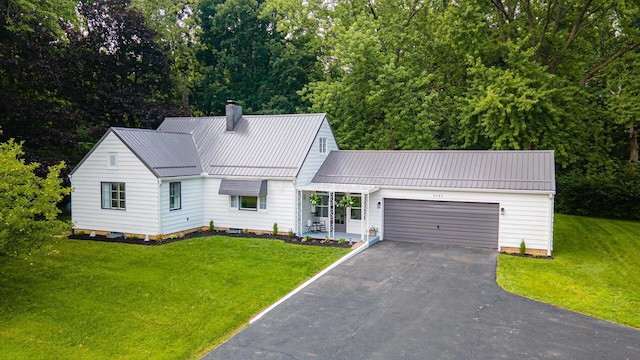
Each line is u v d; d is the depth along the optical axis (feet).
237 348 29.94
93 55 86.99
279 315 35.63
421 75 92.38
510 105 77.66
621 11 87.66
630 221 82.02
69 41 80.18
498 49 90.99
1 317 34.88
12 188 38.17
